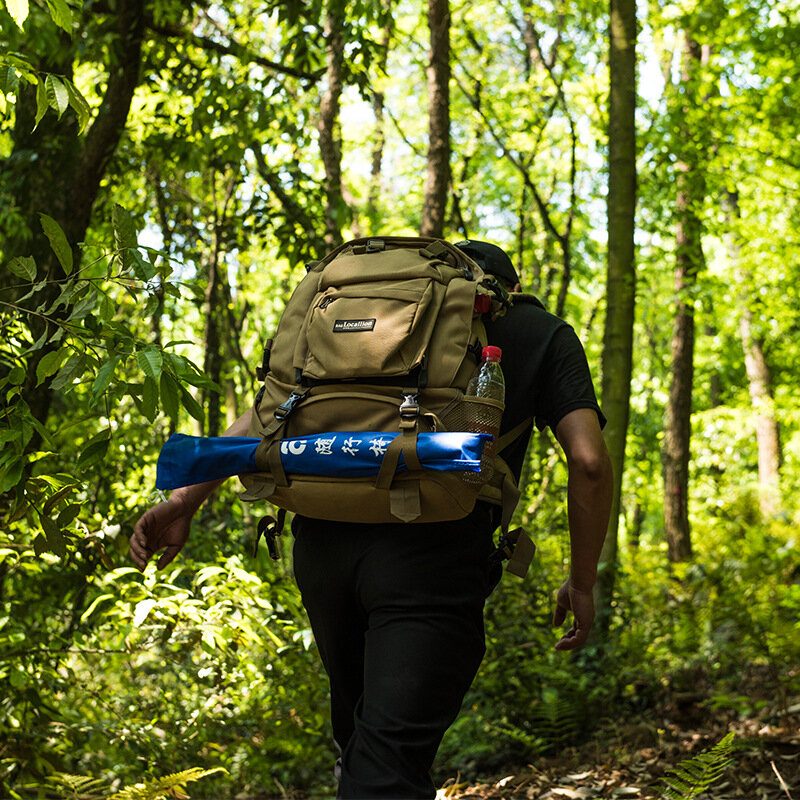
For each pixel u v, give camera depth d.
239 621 4.18
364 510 2.13
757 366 18.02
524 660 5.89
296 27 7.09
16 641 3.92
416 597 2.12
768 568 8.71
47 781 3.82
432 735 2.05
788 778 4.09
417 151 13.66
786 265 13.98
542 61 13.44
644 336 25.05
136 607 3.86
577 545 2.26
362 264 2.33
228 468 2.26
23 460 2.53
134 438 5.98
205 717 5.33
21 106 5.61
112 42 5.84
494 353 2.16
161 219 9.34
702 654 6.83
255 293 14.09
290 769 5.79
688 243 13.21
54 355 2.51
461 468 2.01
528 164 13.41
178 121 7.56
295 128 7.55
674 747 4.99
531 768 5.21
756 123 11.52
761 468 17.97
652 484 20.39
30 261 2.52
